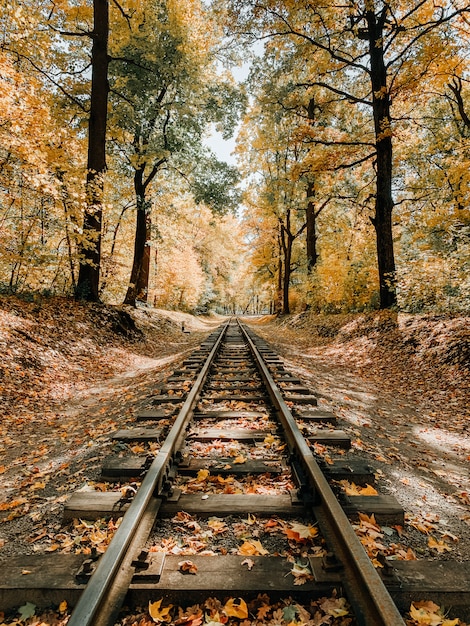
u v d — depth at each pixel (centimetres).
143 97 1370
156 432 406
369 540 235
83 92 1298
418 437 472
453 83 1623
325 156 1228
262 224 3077
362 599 178
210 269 4244
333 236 1844
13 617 188
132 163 1462
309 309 2258
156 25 1327
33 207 1080
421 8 1036
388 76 1214
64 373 778
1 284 1077
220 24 1245
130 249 2105
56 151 1020
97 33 1181
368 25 1159
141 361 1084
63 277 1298
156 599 188
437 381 714
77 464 366
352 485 306
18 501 304
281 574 201
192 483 307
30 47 958
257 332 2014
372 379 818
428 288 1014
